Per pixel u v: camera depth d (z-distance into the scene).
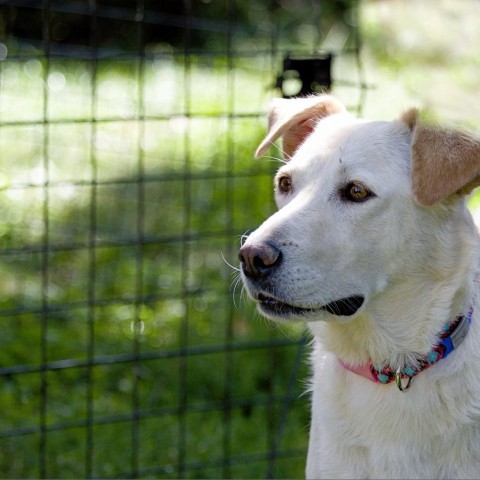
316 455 4.30
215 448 5.87
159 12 14.66
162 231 8.94
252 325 7.17
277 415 6.27
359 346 4.08
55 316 7.22
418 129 3.77
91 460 5.42
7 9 13.23
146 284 7.88
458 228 3.95
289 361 6.75
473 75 3.01
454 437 3.94
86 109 11.67
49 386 6.35
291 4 15.29
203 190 9.69
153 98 12.41
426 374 3.96
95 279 7.98
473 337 3.97
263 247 3.68
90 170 10.15
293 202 3.90
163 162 10.49
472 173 3.68
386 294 3.96
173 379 6.53
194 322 7.18
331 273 3.77
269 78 12.94
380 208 3.82
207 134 11.18
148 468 5.66
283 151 4.68
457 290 3.94
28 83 12.38
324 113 4.48
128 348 6.82
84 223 9.05
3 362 6.54
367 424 4.08
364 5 4.14
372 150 3.91
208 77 13.41
